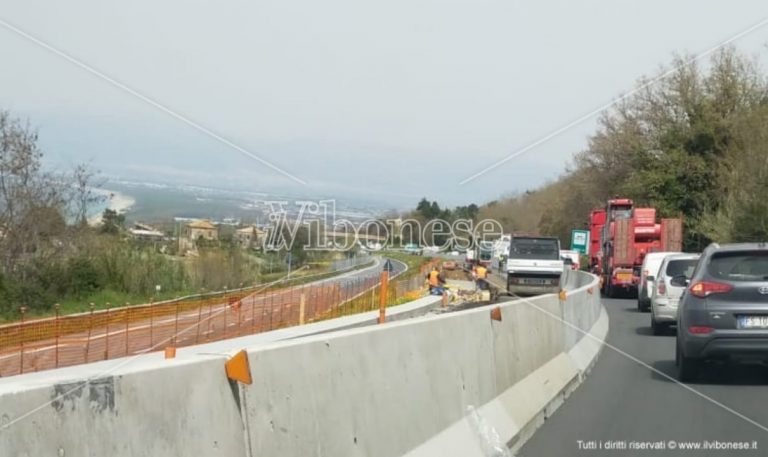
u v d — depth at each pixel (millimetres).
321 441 5602
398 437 6742
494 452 8477
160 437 4207
